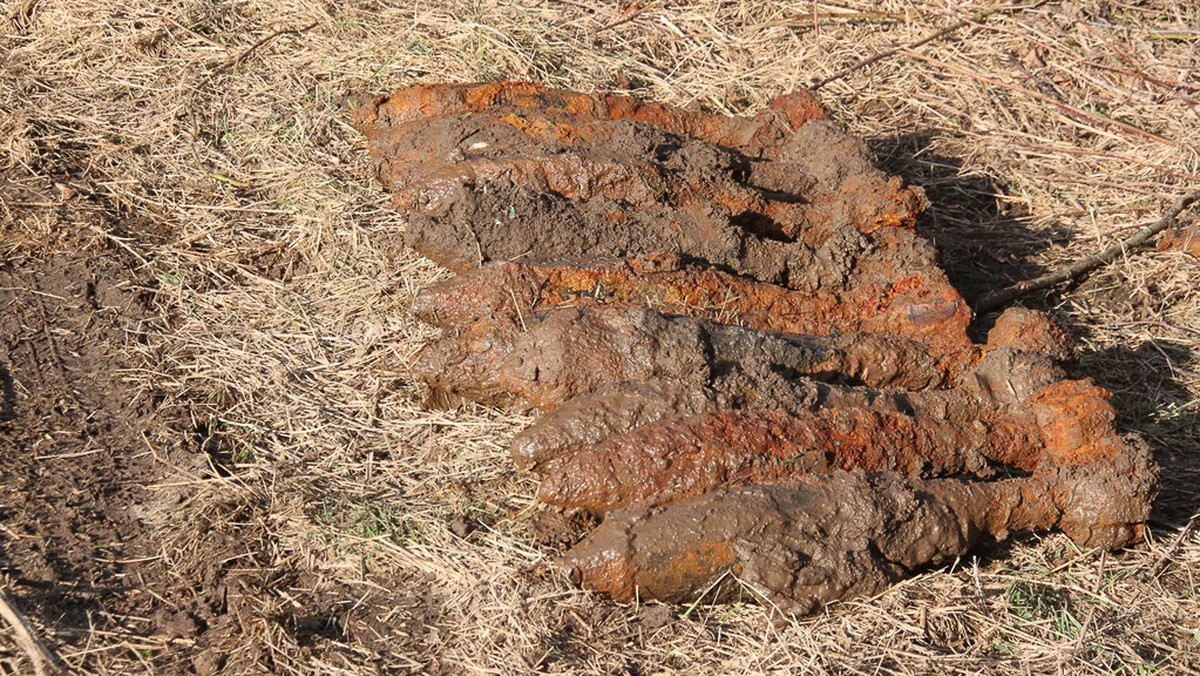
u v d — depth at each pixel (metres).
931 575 2.35
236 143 2.92
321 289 2.70
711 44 3.27
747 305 2.55
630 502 2.30
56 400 2.50
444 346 2.46
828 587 2.28
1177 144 3.10
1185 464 2.58
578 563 2.27
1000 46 3.30
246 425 2.50
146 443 2.46
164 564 2.32
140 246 2.74
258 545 2.35
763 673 2.22
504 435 2.49
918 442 2.38
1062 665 2.26
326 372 2.59
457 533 2.37
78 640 2.22
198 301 2.67
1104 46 3.30
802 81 3.21
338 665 2.22
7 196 2.78
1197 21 3.37
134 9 3.14
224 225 2.79
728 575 2.28
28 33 3.12
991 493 2.37
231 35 3.11
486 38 3.12
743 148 2.84
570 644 2.25
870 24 3.34
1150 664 2.27
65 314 2.63
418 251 2.61
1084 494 2.38
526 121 2.74
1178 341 2.78
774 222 2.69
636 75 3.17
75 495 2.38
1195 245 2.89
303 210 2.79
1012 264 2.95
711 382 2.39
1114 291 2.88
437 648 2.25
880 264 2.62
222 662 2.22
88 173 2.86
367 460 2.47
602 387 2.38
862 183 2.72
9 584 2.26
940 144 3.14
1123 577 2.39
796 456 2.33
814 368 2.47
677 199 2.65
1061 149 3.12
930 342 2.54
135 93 3.01
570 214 2.60
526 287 2.50
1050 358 2.48
